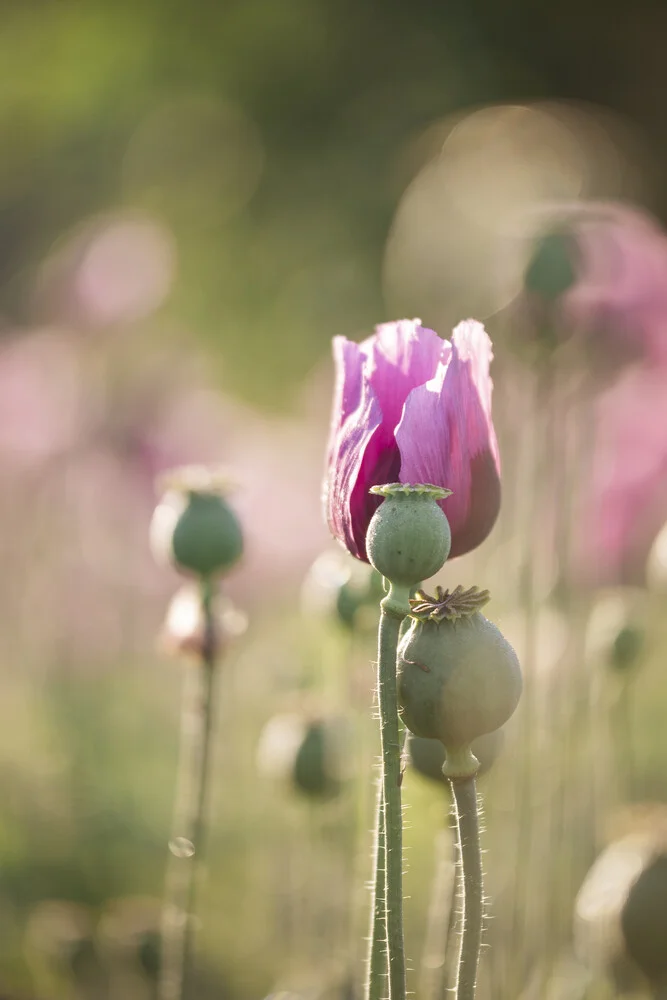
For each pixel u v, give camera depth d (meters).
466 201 3.24
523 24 6.56
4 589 2.96
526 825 1.63
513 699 1.31
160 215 5.35
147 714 2.74
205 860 2.22
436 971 1.45
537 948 1.64
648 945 1.44
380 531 1.30
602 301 1.88
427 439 1.33
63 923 1.77
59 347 3.26
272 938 1.98
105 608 2.95
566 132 4.20
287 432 3.37
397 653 1.32
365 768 1.63
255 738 2.40
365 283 4.97
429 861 2.07
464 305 3.03
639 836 1.47
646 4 6.60
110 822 2.35
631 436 2.44
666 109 6.55
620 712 1.85
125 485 2.98
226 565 1.51
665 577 1.64
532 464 1.71
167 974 1.54
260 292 4.91
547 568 1.76
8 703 2.80
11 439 3.01
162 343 3.63
